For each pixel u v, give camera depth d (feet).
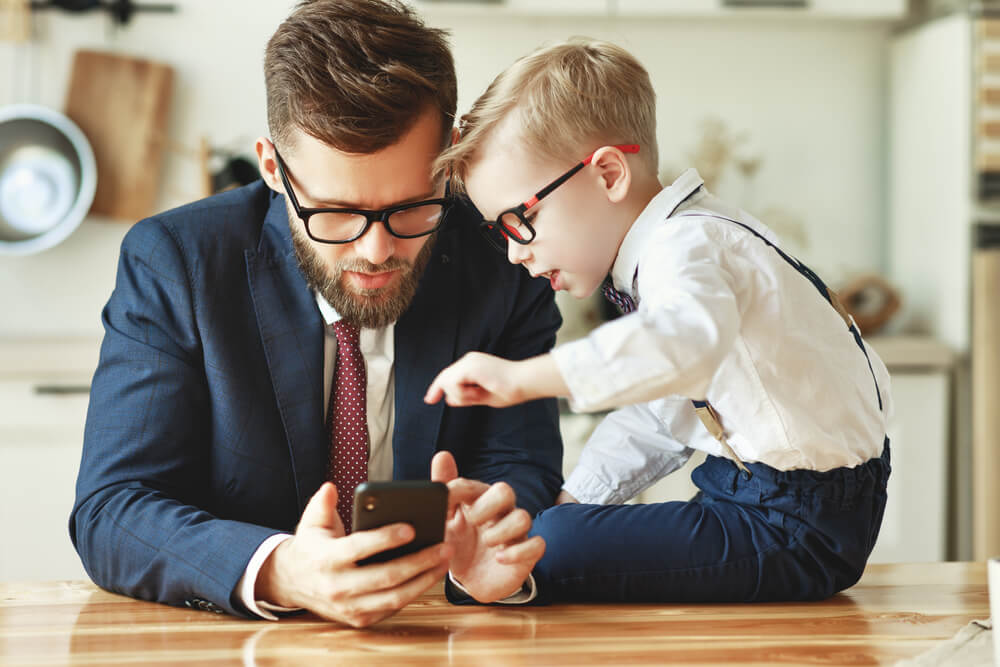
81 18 9.20
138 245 3.84
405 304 3.71
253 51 9.37
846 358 3.21
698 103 9.80
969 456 8.53
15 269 9.22
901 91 9.64
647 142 3.50
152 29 9.29
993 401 8.46
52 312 9.29
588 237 3.38
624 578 3.15
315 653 2.63
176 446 3.62
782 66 9.84
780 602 3.21
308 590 2.86
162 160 9.34
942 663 2.47
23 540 7.84
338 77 3.23
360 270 3.50
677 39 9.74
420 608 3.14
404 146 3.31
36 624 2.96
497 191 3.43
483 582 3.10
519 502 3.91
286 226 3.91
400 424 3.93
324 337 3.93
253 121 9.41
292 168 3.41
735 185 9.88
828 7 9.07
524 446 4.17
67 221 8.98
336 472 3.91
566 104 3.34
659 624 2.91
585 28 9.64
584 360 2.50
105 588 3.39
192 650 2.66
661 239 3.06
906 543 8.54
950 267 8.85
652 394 2.51
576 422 7.92
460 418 4.06
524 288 4.20
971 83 8.58
